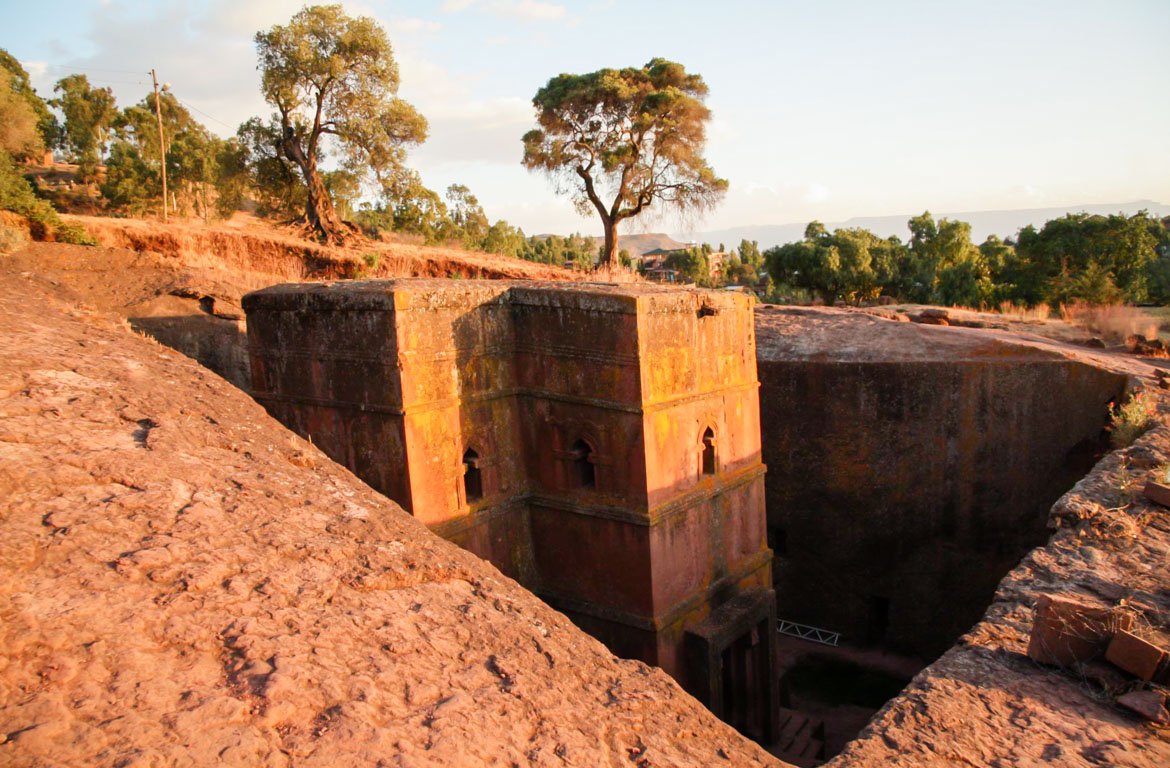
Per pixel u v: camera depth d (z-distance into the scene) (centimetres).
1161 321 2444
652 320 1113
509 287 1232
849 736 1394
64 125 5688
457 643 460
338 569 495
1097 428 1480
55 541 438
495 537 1206
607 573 1182
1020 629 646
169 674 360
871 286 4638
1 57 5334
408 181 3384
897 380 1642
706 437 1254
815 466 1742
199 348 1675
